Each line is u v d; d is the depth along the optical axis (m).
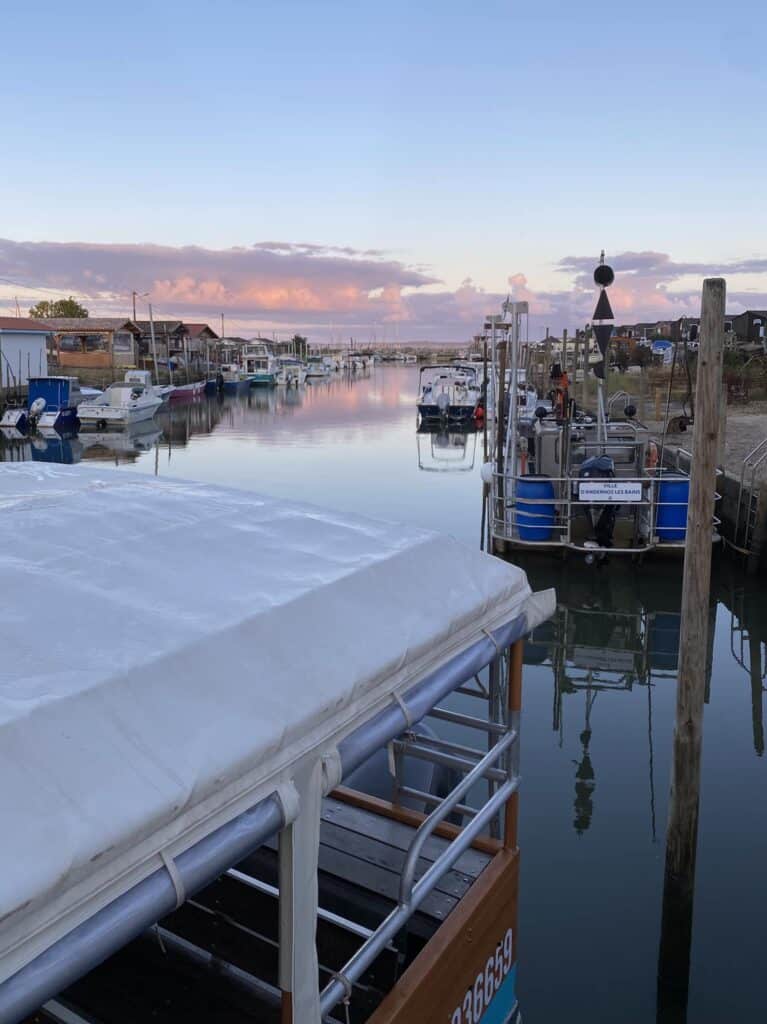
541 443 14.34
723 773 7.32
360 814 4.05
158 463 28.34
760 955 5.05
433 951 3.04
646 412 27.34
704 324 4.85
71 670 2.00
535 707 8.82
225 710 2.03
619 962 5.01
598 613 11.85
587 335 26.39
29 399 39.22
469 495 21.42
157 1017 3.05
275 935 3.41
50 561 2.69
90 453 31.36
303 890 2.15
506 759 3.57
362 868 3.62
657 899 5.58
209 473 25.91
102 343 59.66
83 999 3.13
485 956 3.44
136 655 2.11
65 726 1.80
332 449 31.47
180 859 1.76
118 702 1.92
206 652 2.19
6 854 1.50
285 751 2.05
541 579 13.16
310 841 2.15
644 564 13.70
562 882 5.75
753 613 12.02
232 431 38.53
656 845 6.18
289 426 40.66
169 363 59.72
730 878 5.77
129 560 2.77
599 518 13.73
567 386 17.36
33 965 1.49
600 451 14.25
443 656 2.82
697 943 5.15
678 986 4.81
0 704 1.82
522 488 13.70
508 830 3.65
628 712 8.69
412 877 2.71
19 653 2.06
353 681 2.32
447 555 3.25
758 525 13.02
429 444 32.84
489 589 3.12
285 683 2.20
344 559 3.00
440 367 41.94
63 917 1.55
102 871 1.62
